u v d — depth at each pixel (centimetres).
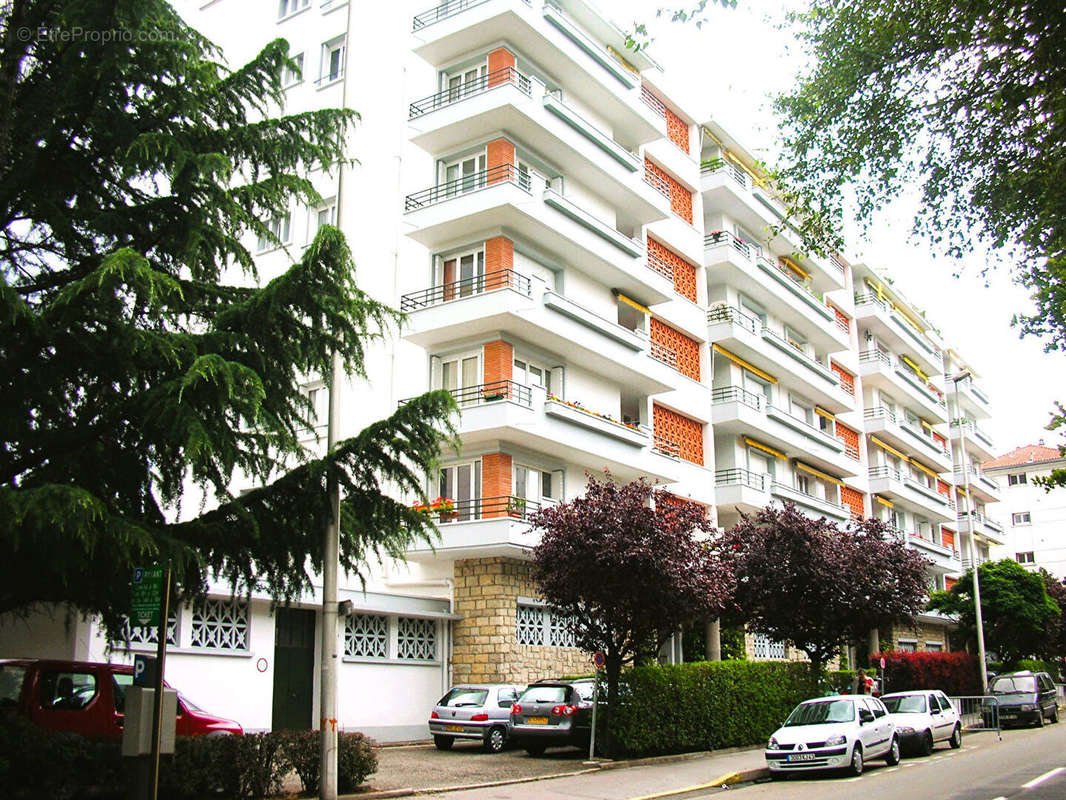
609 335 2683
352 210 2788
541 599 2420
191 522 1021
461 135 2578
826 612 2475
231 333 974
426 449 1084
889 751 1927
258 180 1188
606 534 1802
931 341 5784
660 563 1786
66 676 1237
